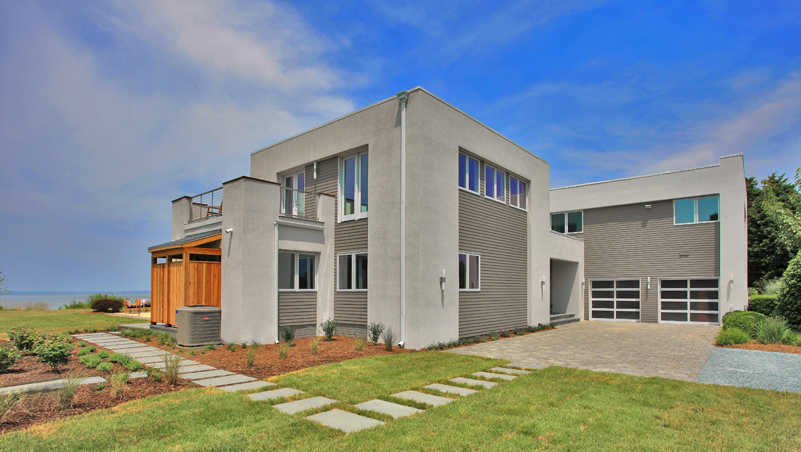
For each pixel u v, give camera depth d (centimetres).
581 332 1602
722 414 545
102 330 1380
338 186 1383
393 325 1156
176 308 1227
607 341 1323
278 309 1197
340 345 1125
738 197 1912
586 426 492
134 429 451
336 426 481
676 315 2050
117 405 547
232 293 1127
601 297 2277
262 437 437
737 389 680
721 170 1962
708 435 467
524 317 1675
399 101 1202
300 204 1386
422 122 1161
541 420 508
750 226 2702
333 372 782
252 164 1695
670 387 689
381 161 1238
